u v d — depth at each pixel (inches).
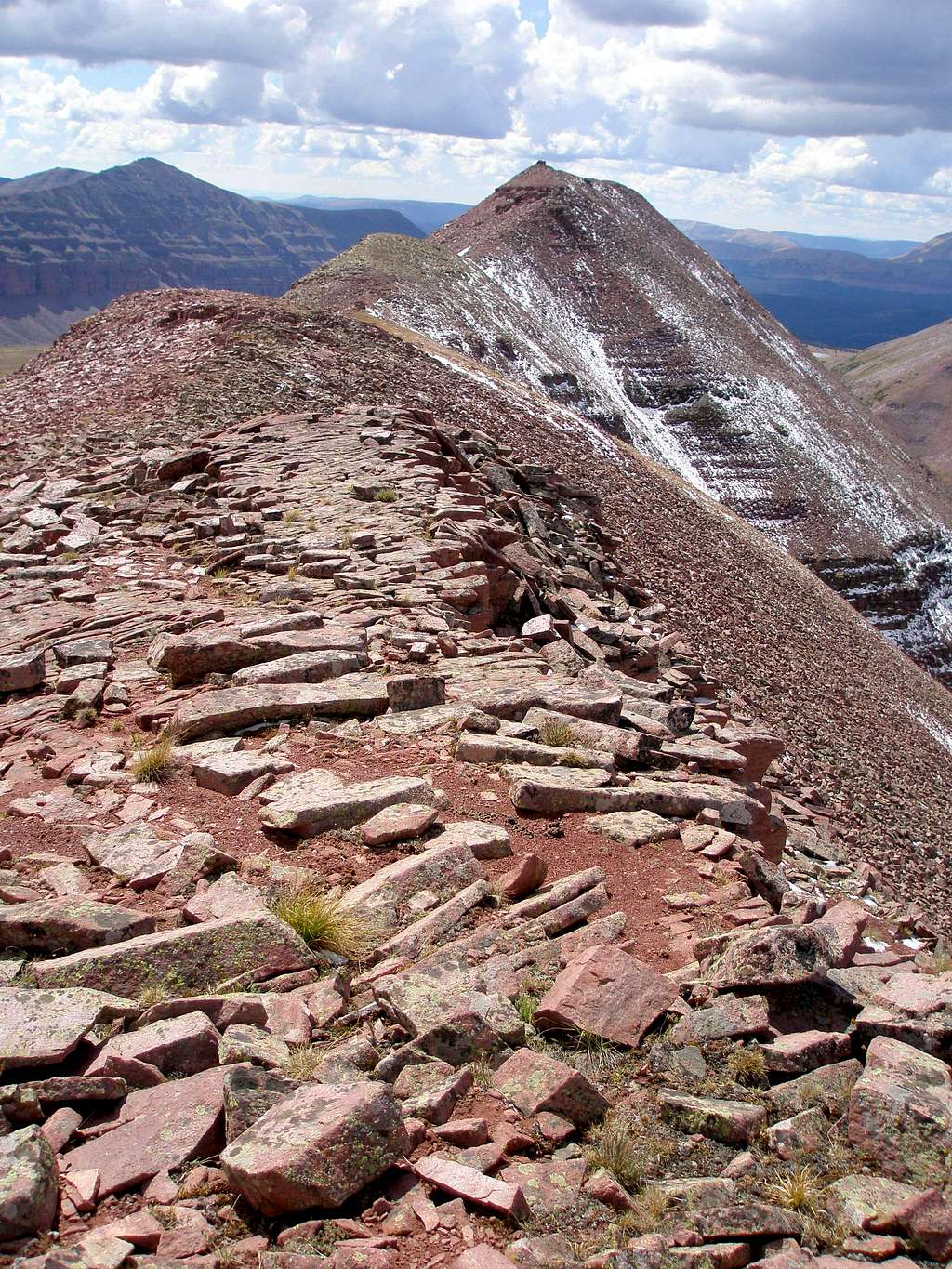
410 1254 168.1
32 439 1374.3
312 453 1145.4
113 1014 231.1
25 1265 156.1
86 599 668.7
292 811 338.0
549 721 438.0
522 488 1424.7
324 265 6752.0
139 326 2249.0
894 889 884.0
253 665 495.8
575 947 267.4
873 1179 188.5
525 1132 198.4
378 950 268.5
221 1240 171.8
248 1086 202.1
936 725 2544.3
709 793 387.9
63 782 386.3
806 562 6190.9
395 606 621.3
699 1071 219.6
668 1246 167.8
